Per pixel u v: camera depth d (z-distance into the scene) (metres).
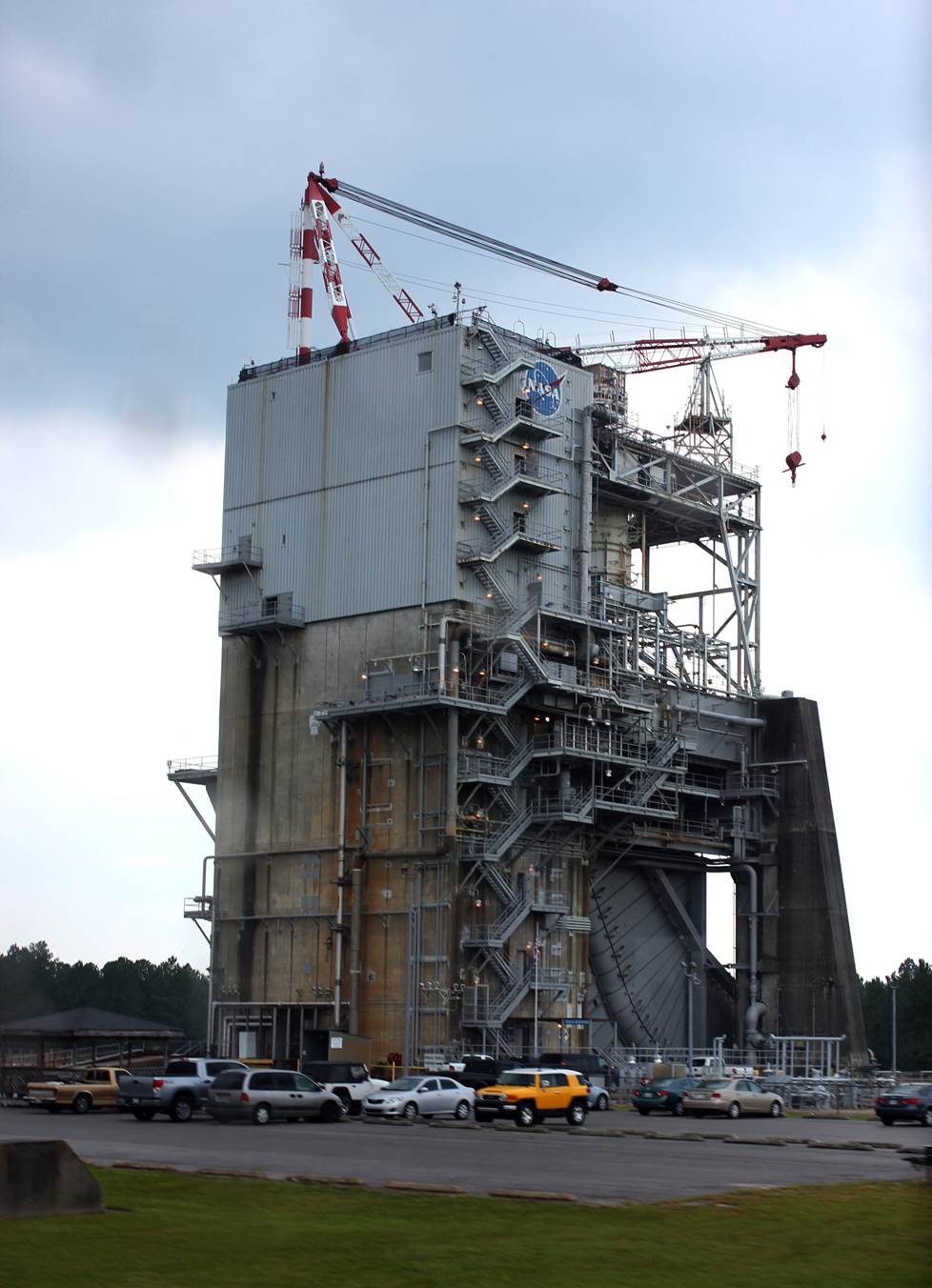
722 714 123.25
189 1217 31.25
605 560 119.69
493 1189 37.44
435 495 106.44
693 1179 40.50
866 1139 58.47
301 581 112.25
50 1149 31.83
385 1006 102.81
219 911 111.44
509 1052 100.06
